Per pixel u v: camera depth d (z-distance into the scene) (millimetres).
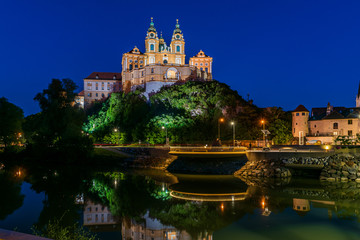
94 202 39188
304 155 56875
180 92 127750
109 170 72000
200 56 164750
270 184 50125
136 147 86312
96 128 135500
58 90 91875
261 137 98250
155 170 71875
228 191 44906
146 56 165250
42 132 85125
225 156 63094
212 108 117375
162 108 124688
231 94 123438
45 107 89812
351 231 26531
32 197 41844
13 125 87812
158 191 46031
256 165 59781
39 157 87562
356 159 53438
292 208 34312
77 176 61938
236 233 26391
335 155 54656
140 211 34938
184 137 100938
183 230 27969
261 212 32938
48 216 32688
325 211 32844
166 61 164000
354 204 35844
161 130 102312
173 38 166750
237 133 99812
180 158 71562
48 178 58656
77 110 89938
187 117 114438
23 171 68438
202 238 25906
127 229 28828
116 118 130375
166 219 31594
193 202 38531
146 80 142125
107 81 172750
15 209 35469
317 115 99250
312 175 56875
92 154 82938
